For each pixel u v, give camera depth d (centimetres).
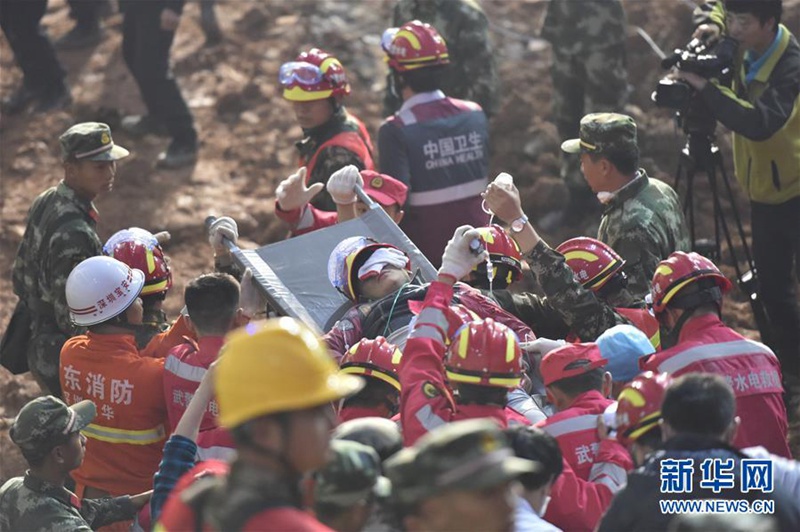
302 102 2677
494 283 2073
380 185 2430
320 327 2014
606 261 2042
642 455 1443
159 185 3650
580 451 1582
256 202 3591
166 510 1138
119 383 1936
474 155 2712
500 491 1033
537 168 3634
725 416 1352
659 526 1310
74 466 1781
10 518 1761
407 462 1050
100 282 1953
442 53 2678
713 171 2677
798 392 2683
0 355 2506
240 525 1008
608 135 2181
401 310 1906
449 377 1527
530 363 1909
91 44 4303
